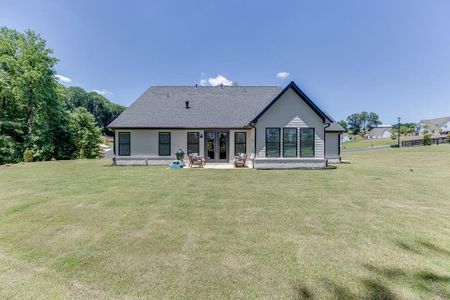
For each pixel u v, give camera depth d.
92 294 2.90
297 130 15.06
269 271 3.41
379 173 13.20
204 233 4.82
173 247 4.18
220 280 3.19
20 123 22.31
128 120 18.16
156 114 18.84
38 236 4.64
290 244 4.30
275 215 5.97
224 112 19.19
